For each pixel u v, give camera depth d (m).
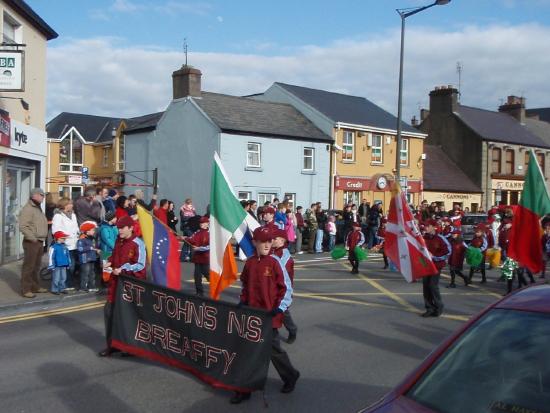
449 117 42.59
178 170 29.36
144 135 31.83
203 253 11.34
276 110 31.97
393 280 14.94
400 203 10.09
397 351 7.89
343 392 6.19
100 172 44.97
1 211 15.00
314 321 9.77
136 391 6.16
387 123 35.47
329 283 14.32
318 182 31.14
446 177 39.84
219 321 6.09
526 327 3.23
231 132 27.52
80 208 13.07
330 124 31.67
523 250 9.99
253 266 6.24
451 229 14.65
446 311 10.87
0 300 10.73
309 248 22.50
